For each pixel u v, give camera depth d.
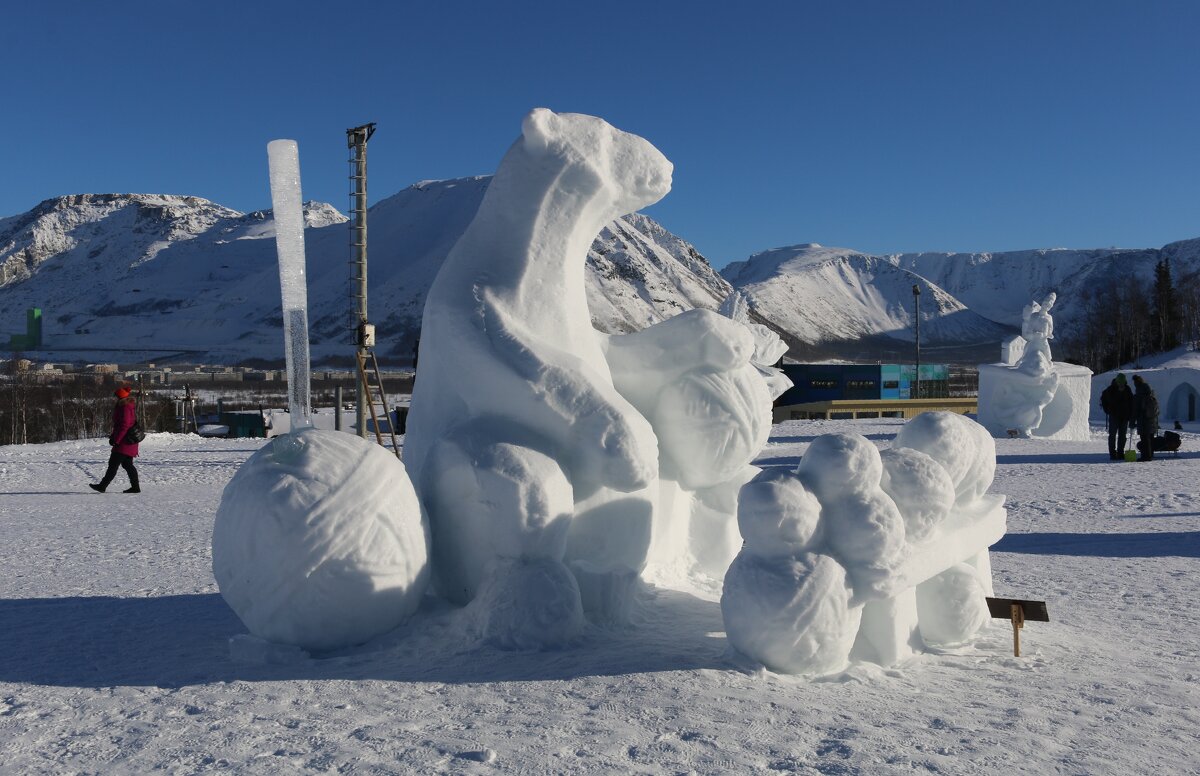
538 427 5.96
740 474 7.58
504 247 6.54
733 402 6.92
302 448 5.48
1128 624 6.87
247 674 5.14
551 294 6.50
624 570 6.02
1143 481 18.08
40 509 14.84
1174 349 81.06
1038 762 3.96
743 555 5.25
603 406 5.93
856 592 5.21
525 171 6.59
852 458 5.25
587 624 5.84
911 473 5.51
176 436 31.42
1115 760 4.02
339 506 5.34
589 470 5.96
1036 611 5.79
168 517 13.84
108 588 8.27
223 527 5.45
